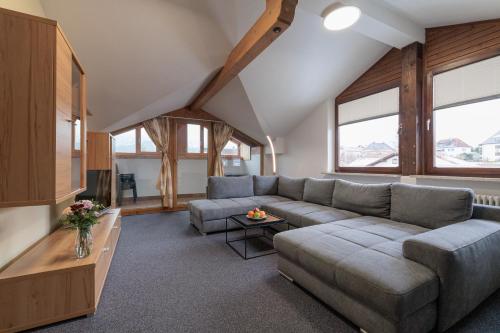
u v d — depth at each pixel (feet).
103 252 6.44
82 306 5.24
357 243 6.00
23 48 4.25
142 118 15.14
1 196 4.11
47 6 7.42
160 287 6.53
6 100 4.13
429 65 10.02
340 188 10.30
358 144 13.43
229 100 15.06
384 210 8.45
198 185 18.37
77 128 6.38
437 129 9.90
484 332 4.67
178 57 10.21
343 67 12.29
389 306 4.00
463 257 4.59
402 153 10.73
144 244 9.89
